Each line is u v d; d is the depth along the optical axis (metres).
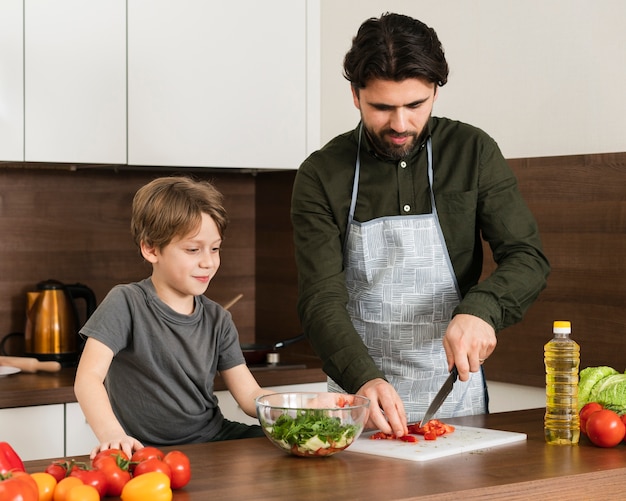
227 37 3.00
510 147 2.56
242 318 3.50
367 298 2.11
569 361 1.68
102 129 2.83
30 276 3.14
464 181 2.02
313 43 3.16
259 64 3.06
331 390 2.19
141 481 1.28
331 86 3.13
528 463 1.53
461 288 2.08
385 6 2.93
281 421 1.57
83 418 2.61
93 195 3.23
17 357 2.98
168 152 2.93
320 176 2.06
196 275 1.92
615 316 2.30
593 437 1.66
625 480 1.49
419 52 1.76
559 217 2.43
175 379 1.98
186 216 1.88
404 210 2.05
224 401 2.81
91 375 1.83
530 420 1.92
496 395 2.62
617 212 2.29
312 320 1.89
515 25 2.54
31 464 1.55
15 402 2.51
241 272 3.49
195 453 1.62
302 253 2.03
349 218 2.07
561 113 2.43
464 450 1.62
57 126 2.77
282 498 1.30
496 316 1.80
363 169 2.06
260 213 3.47
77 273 3.21
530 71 2.50
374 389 1.70
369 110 1.84
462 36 2.69
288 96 3.11
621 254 2.28
